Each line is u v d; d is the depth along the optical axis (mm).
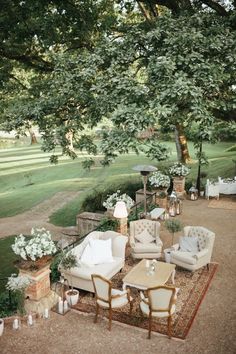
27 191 25844
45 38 14688
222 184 16578
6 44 15141
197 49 10039
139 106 9500
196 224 13062
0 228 18859
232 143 32375
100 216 13852
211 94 10258
